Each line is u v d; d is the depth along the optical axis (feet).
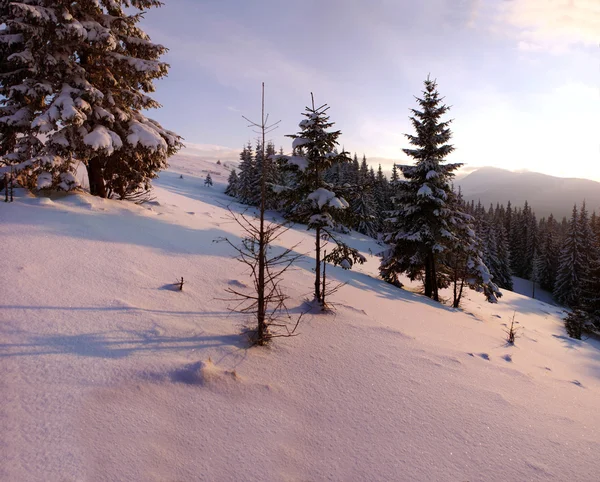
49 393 11.71
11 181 33.14
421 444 12.34
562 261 153.79
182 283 23.63
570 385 23.17
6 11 35.70
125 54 42.91
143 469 9.31
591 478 11.79
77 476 8.75
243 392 13.74
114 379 13.06
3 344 14.03
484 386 18.49
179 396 12.73
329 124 30.83
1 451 9.10
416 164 62.49
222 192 261.44
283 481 9.73
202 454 10.25
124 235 32.14
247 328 19.95
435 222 59.31
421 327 30.48
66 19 34.14
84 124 37.58
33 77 36.55
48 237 27.30
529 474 11.52
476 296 90.38
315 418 13.00
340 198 31.68
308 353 18.51
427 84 60.13
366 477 10.37
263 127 18.51
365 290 42.80
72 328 16.19
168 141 44.57
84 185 47.57
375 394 15.42
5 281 19.36
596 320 84.58
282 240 75.31
